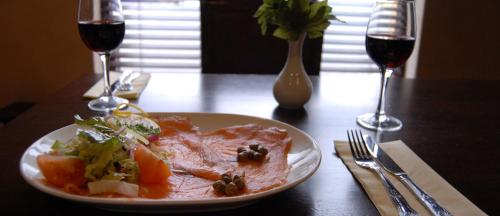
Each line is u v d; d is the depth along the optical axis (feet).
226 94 3.19
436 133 2.64
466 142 2.53
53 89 5.57
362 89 3.44
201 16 5.08
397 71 6.57
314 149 2.16
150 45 6.05
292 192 2.00
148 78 3.47
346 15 6.14
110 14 2.73
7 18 5.19
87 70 5.51
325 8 2.76
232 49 5.18
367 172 2.15
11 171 2.06
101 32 2.67
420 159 2.29
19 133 2.42
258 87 3.38
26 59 5.41
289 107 2.95
